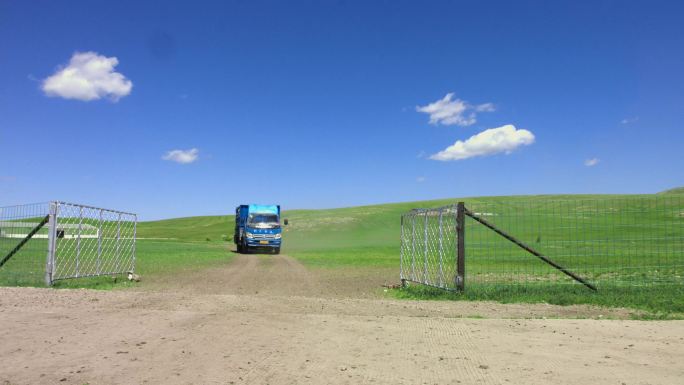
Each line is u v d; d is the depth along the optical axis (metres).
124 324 9.34
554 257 25.25
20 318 9.88
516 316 10.80
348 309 11.62
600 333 8.89
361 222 91.62
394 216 97.06
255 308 11.58
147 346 7.66
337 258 36.25
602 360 7.05
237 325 9.34
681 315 10.94
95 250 20.86
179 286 17.41
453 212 14.88
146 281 18.88
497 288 14.55
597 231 20.69
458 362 6.90
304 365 6.68
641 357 7.23
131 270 20.19
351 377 6.17
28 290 14.08
